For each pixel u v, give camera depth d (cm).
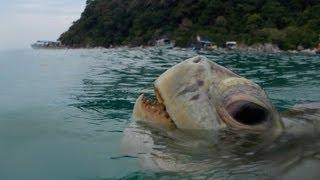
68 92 80
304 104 44
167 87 39
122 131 48
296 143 33
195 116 37
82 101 70
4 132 50
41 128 51
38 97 75
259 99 36
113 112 60
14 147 44
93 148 42
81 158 39
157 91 40
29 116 59
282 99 67
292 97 70
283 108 58
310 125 36
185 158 33
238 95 36
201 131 37
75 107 65
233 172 30
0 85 92
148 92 77
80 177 34
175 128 38
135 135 39
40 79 104
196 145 35
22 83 96
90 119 55
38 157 40
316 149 31
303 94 73
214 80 38
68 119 56
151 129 39
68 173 35
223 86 37
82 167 36
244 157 32
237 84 37
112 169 35
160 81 40
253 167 30
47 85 92
